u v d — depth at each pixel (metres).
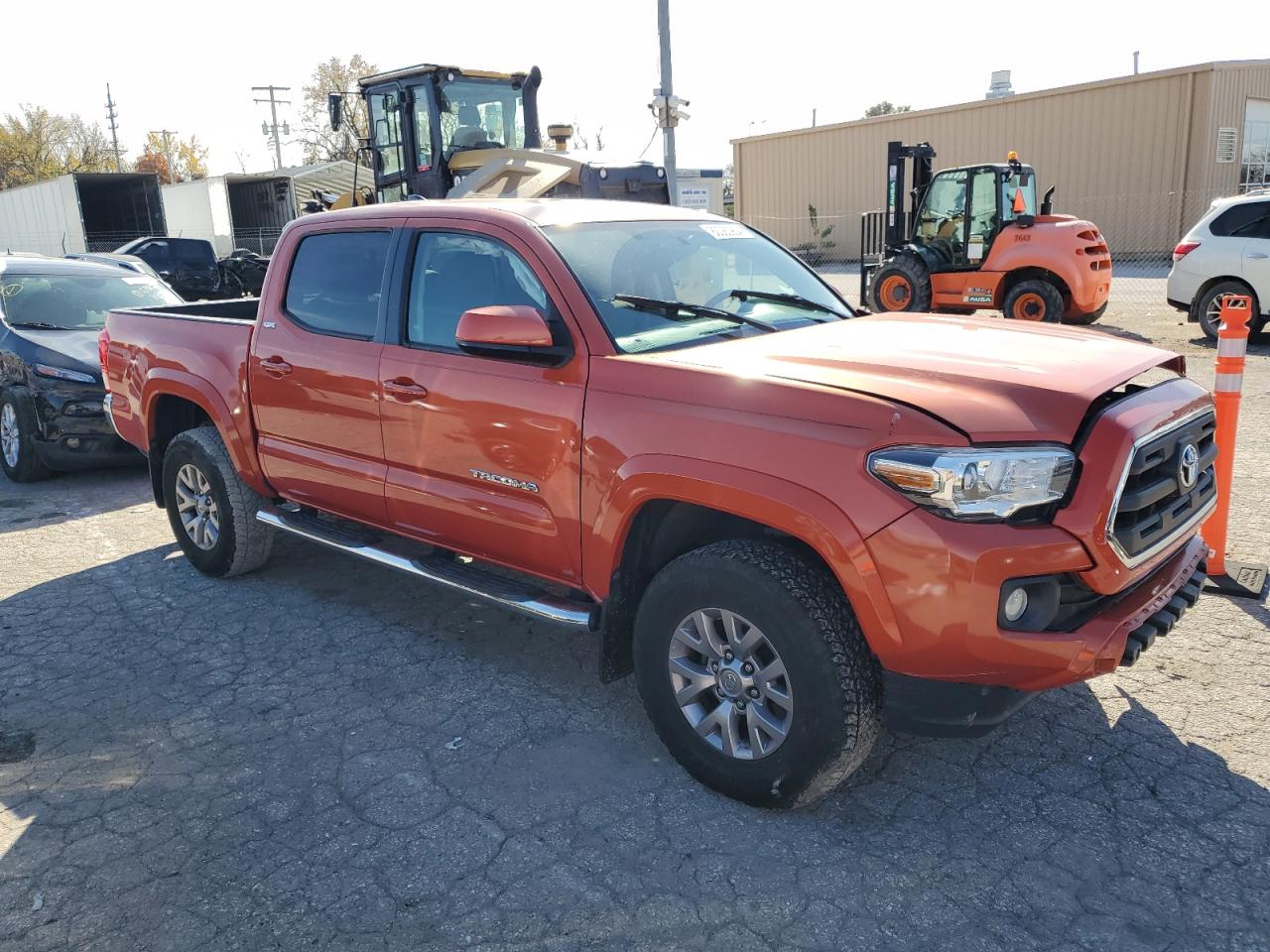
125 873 3.01
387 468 4.33
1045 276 14.43
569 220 4.00
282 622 4.97
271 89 62.31
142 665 4.49
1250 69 24.94
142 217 27.22
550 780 3.48
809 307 4.34
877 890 2.86
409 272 4.23
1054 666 2.79
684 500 3.18
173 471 5.58
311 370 4.57
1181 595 3.21
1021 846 3.04
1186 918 2.71
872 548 2.81
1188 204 25.23
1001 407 2.88
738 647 3.17
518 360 3.63
